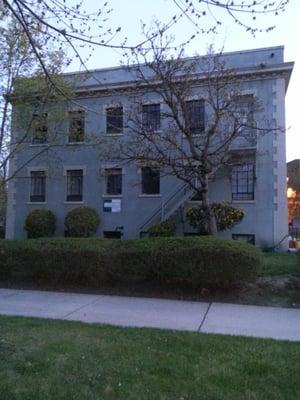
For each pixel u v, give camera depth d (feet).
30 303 28.48
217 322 23.71
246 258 29.37
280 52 68.49
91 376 15.16
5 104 47.26
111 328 21.52
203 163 42.22
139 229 73.00
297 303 28.19
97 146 62.64
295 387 14.65
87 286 33.40
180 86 47.42
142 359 16.84
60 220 78.28
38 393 13.82
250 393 14.02
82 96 70.79
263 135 63.67
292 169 128.06
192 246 30.19
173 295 30.58
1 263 35.24
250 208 68.18
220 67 56.85
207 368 16.06
